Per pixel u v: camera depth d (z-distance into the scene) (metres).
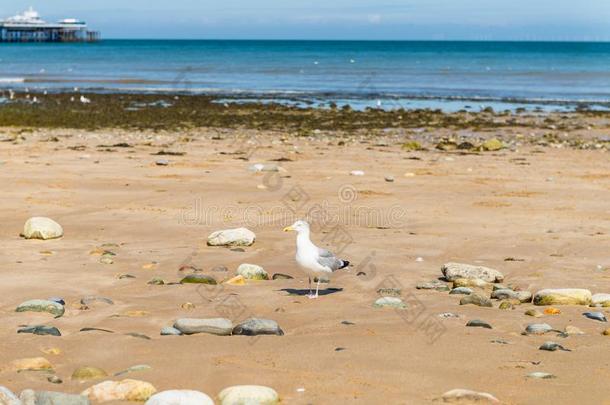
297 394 6.27
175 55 123.25
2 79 64.69
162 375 6.65
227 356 7.15
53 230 12.59
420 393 6.32
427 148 24.61
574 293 9.44
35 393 5.90
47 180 17.59
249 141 25.86
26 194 16.08
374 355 7.22
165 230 13.34
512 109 40.09
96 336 7.65
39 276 10.23
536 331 8.09
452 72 76.75
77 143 24.52
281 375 6.68
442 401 6.09
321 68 83.88
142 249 11.97
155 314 8.62
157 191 16.70
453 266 10.66
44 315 8.48
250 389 6.09
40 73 74.50
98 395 6.15
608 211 15.50
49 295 9.38
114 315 8.56
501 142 25.41
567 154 23.61
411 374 6.75
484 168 20.61
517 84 60.91
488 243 12.80
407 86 58.31
